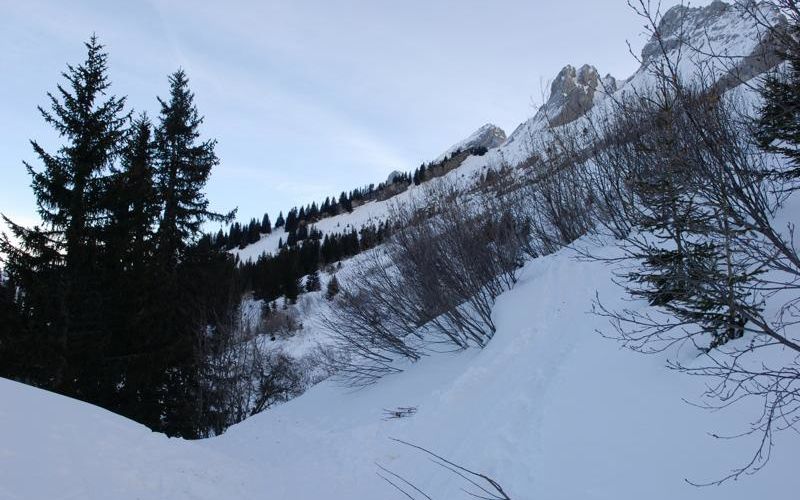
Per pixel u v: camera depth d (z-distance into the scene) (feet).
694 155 9.80
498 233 32.30
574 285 25.68
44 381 42.11
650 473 10.80
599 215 30.32
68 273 44.70
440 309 30.37
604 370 16.46
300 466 22.91
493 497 12.60
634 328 18.08
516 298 28.27
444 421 20.92
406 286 32.73
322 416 31.71
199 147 58.44
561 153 33.01
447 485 15.24
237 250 341.00
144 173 51.65
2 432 14.48
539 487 12.13
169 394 50.85
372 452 21.72
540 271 30.17
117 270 48.11
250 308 88.84
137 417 46.83
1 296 41.98
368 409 28.19
